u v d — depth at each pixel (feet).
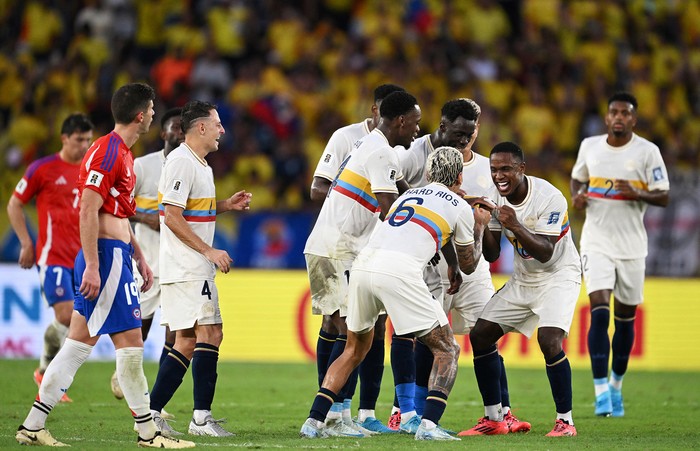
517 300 93.40
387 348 166.09
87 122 121.70
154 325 167.84
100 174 77.20
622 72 237.25
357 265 83.66
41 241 121.39
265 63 232.32
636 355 172.86
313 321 172.86
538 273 93.81
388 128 88.94
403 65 226.58
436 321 82.64
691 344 173.58
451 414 111.24
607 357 113.70
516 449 78.28
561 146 224.74
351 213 90.17
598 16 244.83
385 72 224.53
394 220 84.33
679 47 247.29
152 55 233.35
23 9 232.94
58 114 215.31
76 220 121.60
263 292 173.99
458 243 84.43
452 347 83.30
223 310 174.09
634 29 246.88
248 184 207.41
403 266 81.82
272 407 115.44
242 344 173.37
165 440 77.41
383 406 117.70
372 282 82.28
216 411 111.45
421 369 96.43
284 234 176.76
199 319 87.20
